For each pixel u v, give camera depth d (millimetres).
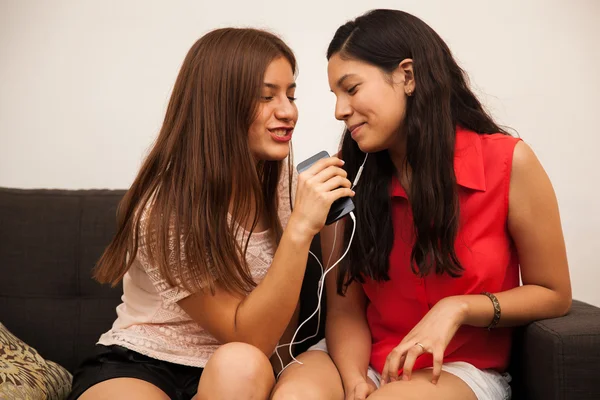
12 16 2256
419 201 1453
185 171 1453
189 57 1505
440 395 1306
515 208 1456
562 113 2199
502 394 1462
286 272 1380
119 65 2260
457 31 2217
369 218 1545
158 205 1441
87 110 2264
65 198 1972
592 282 2221
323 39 2260
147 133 2266
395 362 1316
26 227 1931
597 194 2203
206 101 1452
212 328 1445
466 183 1456
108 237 1925
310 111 2270
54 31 2258
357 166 1593
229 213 1528
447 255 1441
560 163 2209
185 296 1430
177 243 1400
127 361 1494
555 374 1339
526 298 1434
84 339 1890
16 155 2283
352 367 1471
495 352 1517
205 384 1238
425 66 1449
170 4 2254
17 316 1897
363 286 1595
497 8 2201
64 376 1738
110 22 2254
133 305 1592
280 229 1625
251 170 1458
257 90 1439
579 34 2184
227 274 1424
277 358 1661
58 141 2271
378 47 1437
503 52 2207
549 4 2188
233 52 1452
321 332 1854
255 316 1397
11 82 2270
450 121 1467
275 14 2262
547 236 1448
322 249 1665
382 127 1444
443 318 1346
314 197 1385
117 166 2268
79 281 1909
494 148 1473
